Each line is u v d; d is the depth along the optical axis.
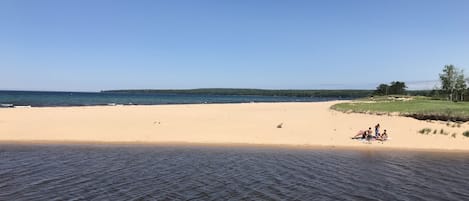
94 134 34.69
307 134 35.72
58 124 39.78
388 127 38.56
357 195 17.27
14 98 136.75
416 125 38.91
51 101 118.06
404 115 43.69
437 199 16.86
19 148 28.27
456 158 26.84
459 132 35.53
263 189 17.89
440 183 19.70
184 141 32.44
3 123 39.78
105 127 38.25
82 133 35.00
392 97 116.50
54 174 20.14
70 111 56.06
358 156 27.12
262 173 21.14
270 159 25.39
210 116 49.59
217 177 20.00
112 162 23.53
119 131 36.22
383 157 26.81
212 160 24.70
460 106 46.84
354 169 22.72
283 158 25.84
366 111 49.00
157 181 19.00
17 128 36.84
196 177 19.94
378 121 42.00
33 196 16.30
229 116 49.53
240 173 21.05
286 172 21.52
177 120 44.38
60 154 26.02
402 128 37.88
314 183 19.22
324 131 37.12
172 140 32.78
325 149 29.83
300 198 16.61
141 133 35.44
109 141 32.00
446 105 48.94
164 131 36.53
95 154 26.23
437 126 38.16
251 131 36.97
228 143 31.92
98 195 16.55
